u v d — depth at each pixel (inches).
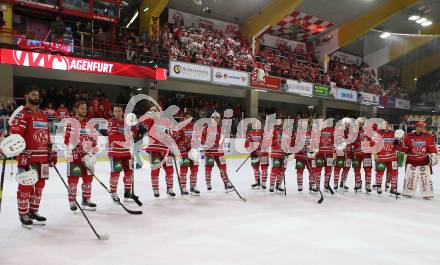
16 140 171.2
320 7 817.5
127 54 583.8
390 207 257.4
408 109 666.2
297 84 787.4
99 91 671.1
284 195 287.9
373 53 943.0
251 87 714.8
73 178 212.8
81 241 166.7
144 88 659.4
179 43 677.9
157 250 157.9
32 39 532.7
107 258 147.4
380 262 152.4
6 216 202.2
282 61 844.6
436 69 741.3
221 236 179.6
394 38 864.3
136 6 733.3
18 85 603.2
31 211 190.5
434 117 608.1
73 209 216.2
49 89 587.8
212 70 658.8
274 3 769.6
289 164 523.8
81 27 594.2
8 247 156.8
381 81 889.5
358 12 855.7
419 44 795.4
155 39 663.8
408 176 299.1
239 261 147.9
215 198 268.2
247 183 339.6
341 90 869.2
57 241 165.8
